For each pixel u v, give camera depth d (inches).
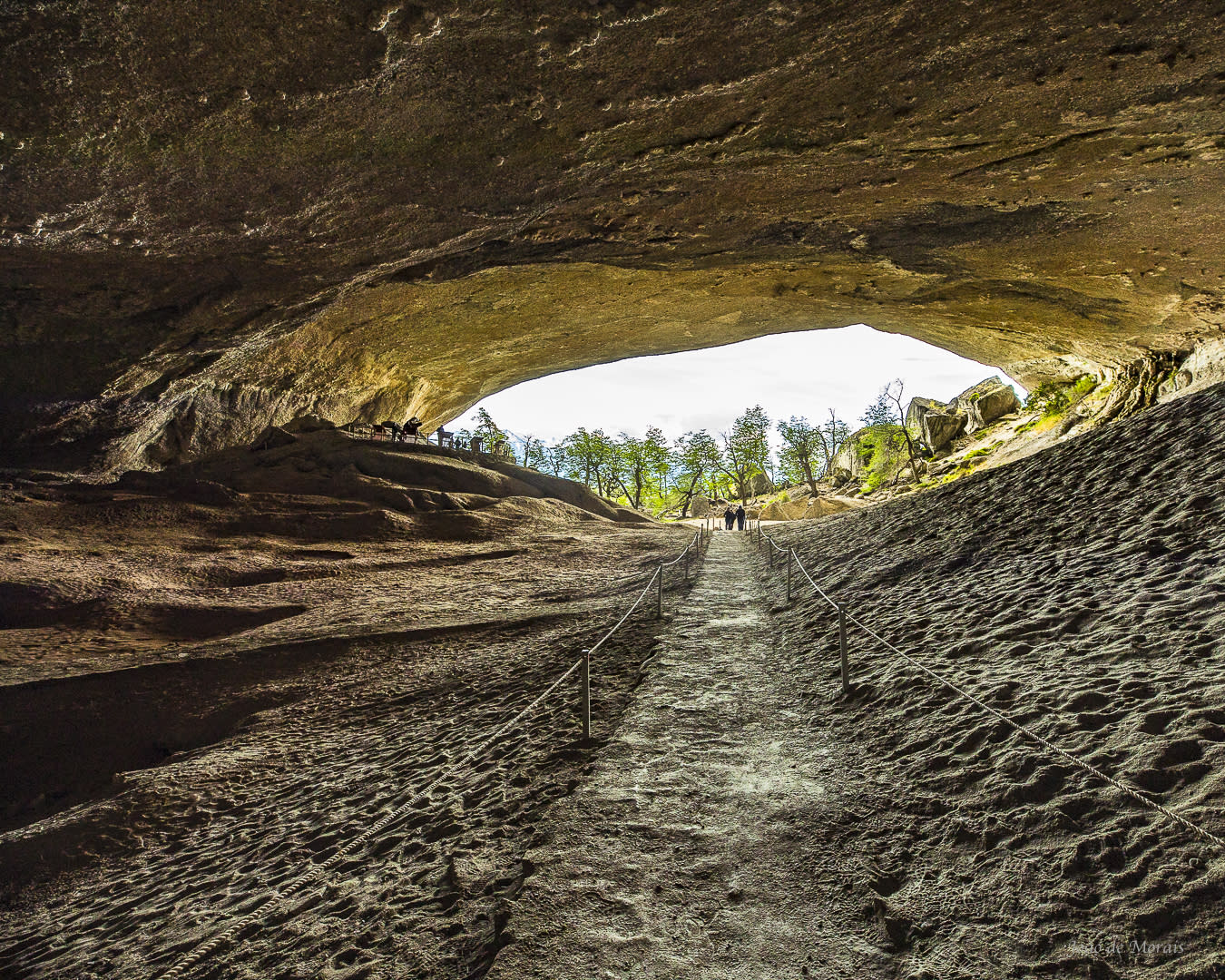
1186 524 322.0
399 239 446.6
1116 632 244.5
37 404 828.0
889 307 968.3
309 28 247.6
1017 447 1545.3
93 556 751.1
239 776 356.8
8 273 475.8
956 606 339.9
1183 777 154.0
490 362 1301.7
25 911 274.5
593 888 162.9
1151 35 293.9
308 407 1298.0
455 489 1189.1
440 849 197.3
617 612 500.4
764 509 2297.0
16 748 448.8
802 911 152.7
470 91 295.0
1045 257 661.3
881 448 2501.2
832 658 336.5
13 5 225.8
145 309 562.9
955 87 331.0
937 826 172.7
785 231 568.7
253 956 162.6
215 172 328.5
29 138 279.3
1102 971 116.7
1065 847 147.8
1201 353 986.1
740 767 231.5
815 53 293.1
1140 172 448.8
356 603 671.8
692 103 327.0
